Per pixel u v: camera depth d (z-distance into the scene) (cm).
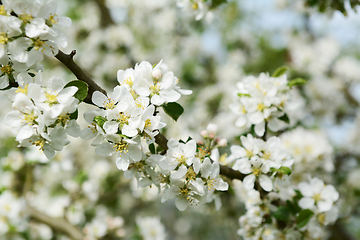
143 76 203
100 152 182
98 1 727
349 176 504
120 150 180
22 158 464
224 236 970
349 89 724
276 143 247
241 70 771
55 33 175
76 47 711
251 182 236
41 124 169
